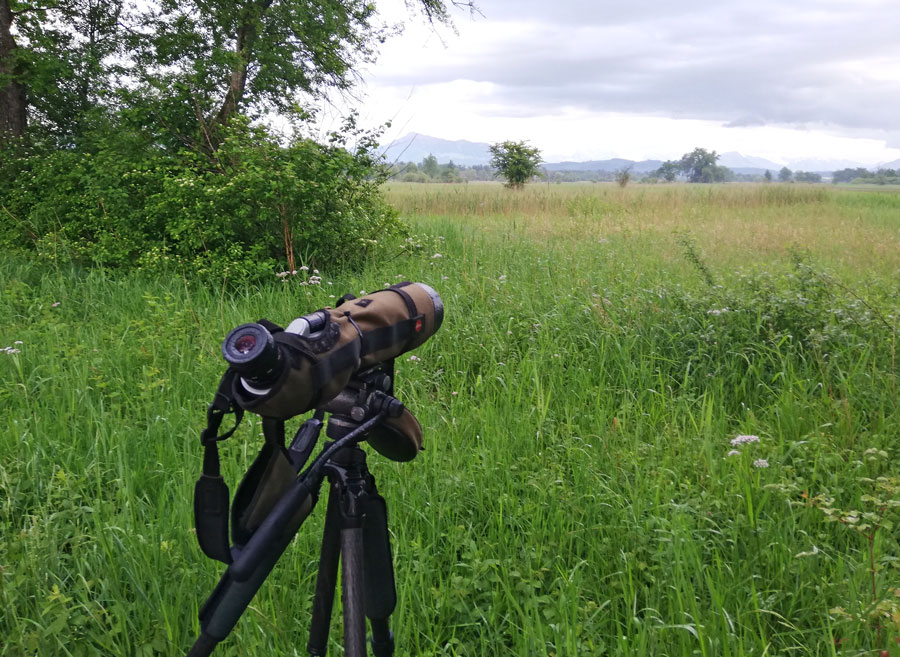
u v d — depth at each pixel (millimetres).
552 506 3473
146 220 9039
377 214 10094
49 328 6020
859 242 12547
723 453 4090
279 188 8383
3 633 2557
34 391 4863
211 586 2838
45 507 3246
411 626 2672
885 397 4703
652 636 2537
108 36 11742
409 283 1963
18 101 11586
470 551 3119
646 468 3826
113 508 3258
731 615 2734
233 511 1562
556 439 4273
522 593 2893
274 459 1549
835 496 3566
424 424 4375
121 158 9531
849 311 5898
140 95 10102
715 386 5133
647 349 5805
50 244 8836
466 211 20422
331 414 1788
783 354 5504
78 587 2760
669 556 3010
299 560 3051
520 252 10000
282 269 8570
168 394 4828
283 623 2672
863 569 2857
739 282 6969
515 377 5234
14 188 10398
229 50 10688
